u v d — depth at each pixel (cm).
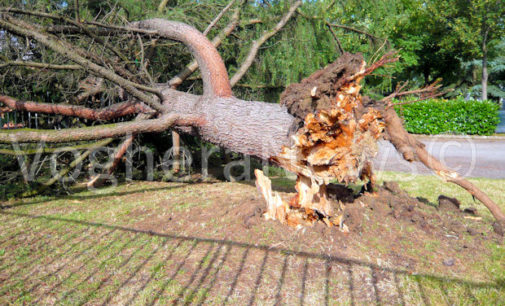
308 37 627
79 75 581
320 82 305
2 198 526
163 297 250
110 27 507
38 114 632
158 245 339
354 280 270
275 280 270
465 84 2928
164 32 513
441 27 1881
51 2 552
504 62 2823
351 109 315
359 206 380
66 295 256
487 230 362
